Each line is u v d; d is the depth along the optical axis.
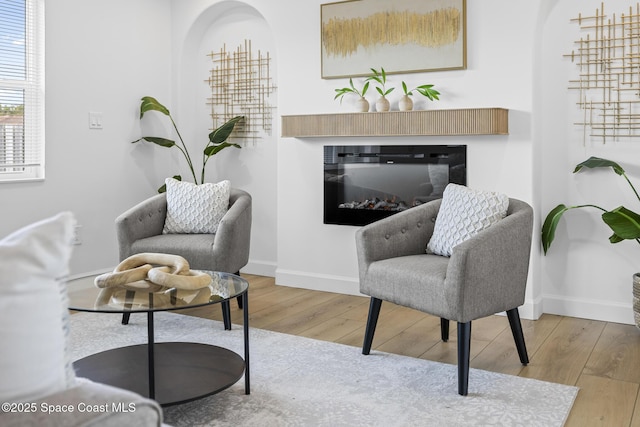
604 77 3.61
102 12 4.60
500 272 2.62
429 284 2.60
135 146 4.91
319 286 4.45
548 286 3.85
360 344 3.15
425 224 3.13
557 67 3.74
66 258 1.01
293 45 4.48
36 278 0.96
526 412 2.29
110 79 4.69
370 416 2.25
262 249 5.04
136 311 2.08
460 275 2.46
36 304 0.96
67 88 4.38
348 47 4.23
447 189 3.07
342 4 4.23
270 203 4.96
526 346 3.13
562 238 3.79
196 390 2.23
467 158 3.87
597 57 3.62
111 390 1.05
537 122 3.74
